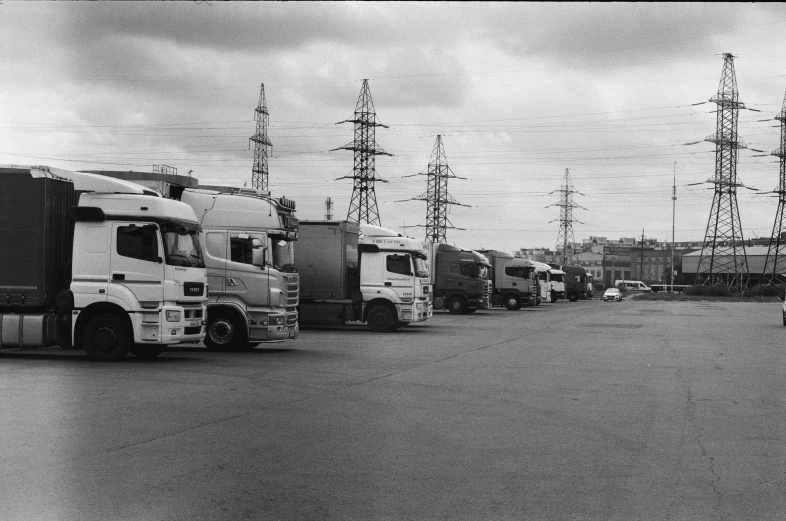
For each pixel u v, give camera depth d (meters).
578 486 6.72
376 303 27.98
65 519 5.69
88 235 16.22
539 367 16.59
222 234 19.44
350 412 10.42
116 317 16.23
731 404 11.51
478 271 43.16
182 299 16.45
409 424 9.59
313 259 27.14
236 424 9.42
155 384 12.91
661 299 77.88
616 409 10.96
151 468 7.20
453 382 13.86
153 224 16.17
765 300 74.00
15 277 16.19
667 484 6.82
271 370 15.33
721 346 22.59
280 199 20.50
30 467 7.20
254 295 19.39
